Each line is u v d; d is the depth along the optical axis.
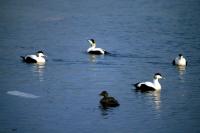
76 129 50.38
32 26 92.25
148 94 58.50
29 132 49.75
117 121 52.00
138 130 50.31
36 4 112.12
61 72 66.19
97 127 50.78
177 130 50.44
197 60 71.38
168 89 60.12
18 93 58.78
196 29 89.25
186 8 107.31
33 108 54.84
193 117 52.94
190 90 59.84
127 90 59.84
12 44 79.88
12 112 53.88
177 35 85.00
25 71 66.44
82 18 98.69
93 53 74.25
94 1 115.19
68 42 81.50
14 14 102.19
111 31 88.75
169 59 71.69
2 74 65.25
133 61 70.81
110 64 69.50
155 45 79.06
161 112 54.00
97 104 55.78
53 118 52.56
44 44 80.06
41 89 60.09
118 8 107.75
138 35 85.50
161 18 98.38
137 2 113.56
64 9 107.12
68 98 57.47
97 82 62.50
